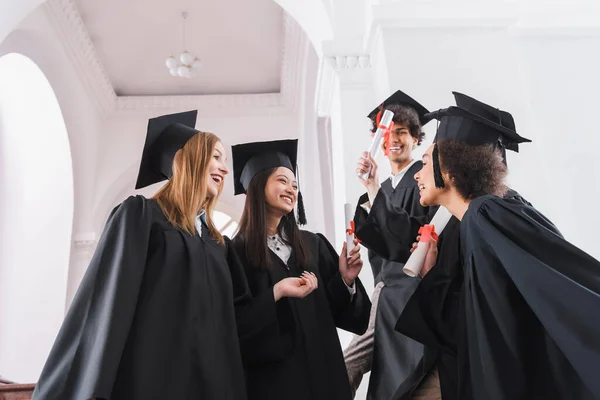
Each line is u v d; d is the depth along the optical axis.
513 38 4.92
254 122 10.57
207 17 8.93
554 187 4.43
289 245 2.74
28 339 8.34
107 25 8.84
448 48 4.45
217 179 2.39
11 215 8.84
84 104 9.37
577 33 4.95
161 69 9.98
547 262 1.80
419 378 2.37
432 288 2.19
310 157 9.36
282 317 2.49
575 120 4.66
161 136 2.53
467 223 2.05
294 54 9.09
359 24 5.00
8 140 8.84
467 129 2.26
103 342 1.68
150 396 1.74
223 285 2.14
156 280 1.97
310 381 2.36
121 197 11.42
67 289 8.77
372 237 2.60
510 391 1.72
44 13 7.49
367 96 4.77
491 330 1.84
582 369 1.57
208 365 1.89
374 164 2.93
